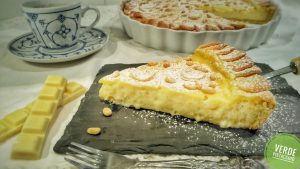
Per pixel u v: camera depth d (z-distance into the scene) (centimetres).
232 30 39
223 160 24
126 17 42
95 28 44
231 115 28
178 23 41
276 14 45
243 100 27
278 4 53
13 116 27
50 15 35
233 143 26
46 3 38
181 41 39
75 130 26
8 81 34
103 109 29
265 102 27
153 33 40
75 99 31
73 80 34
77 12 37
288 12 54
